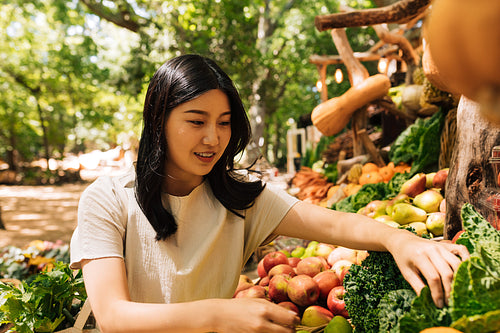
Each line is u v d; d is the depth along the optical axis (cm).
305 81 1973
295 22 1678
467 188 160
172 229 123
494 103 45
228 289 134
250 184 140
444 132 259
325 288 169
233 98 119
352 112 384
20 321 163
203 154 118
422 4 254
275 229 141
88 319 142
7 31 1791
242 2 1205
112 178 131
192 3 1066
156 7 1134
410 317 93
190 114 113
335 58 646
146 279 123
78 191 1689
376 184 304
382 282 120
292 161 1244
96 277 108
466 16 41
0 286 172
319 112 387
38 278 177
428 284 100
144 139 125
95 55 1980
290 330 92
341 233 130
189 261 126
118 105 2219
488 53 41
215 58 1176
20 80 1895
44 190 1736
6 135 2077
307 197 450
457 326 85
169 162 129
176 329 94
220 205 135
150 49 1152
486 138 152
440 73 49
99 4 1191
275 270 196
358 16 272
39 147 2439
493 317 82
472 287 89
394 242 116
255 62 1302
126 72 1305
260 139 1450
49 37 1909
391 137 441
